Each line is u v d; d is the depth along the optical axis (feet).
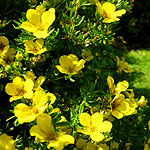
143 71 2.83
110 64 1.24
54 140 0.60
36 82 0.79
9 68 0.81
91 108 0.81
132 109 0.78
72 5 0.85
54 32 0.81
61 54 0.96
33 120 0.65
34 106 0.63
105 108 0.80
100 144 0.77
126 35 4.11
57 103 0.90
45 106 0.61
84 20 0.98
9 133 0.88
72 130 0.73
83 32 0.92
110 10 0.84
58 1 0.86
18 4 0.95
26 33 0.80
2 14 0.94
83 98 0.82
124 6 0.96
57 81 0.94
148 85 2.48
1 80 0.91
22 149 0.77
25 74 0.82
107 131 0.72
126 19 3.90
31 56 0.85
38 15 0.75
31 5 0.93
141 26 4.09
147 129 1.12
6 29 0.96
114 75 1.27
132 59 3.19
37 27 0.75
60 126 0.67
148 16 4.07
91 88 0.82
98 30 0.86
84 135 0.76
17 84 0.72
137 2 3.94
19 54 0.83
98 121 0.69
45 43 0.80
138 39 4.16
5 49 0.83
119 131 1.10
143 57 3.27
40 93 0.64
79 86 0.99
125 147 1.11
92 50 1.07
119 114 0.76
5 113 0.90
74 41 0.88
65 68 0.79
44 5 0.85
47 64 0.97
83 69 1.05
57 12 0.94
